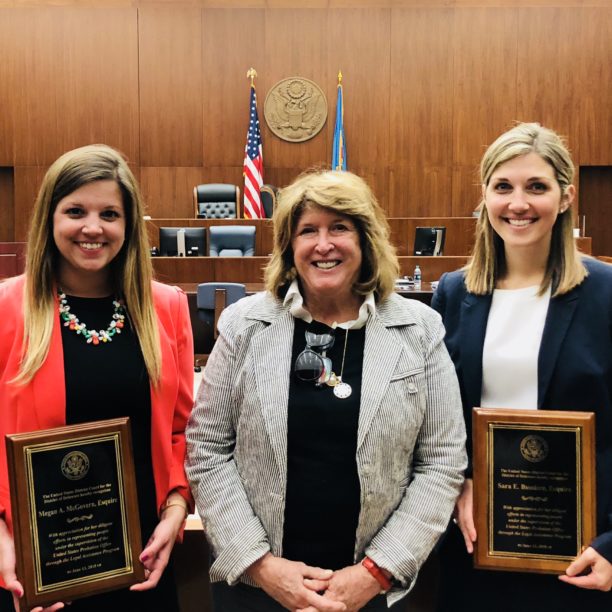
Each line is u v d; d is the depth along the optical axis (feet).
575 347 5.25
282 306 5.32
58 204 5.05
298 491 4.91
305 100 33.24
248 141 32.40
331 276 5.06
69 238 5.01
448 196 33.65
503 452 5.11
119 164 5.25
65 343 5.10
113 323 5.29
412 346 5.18
